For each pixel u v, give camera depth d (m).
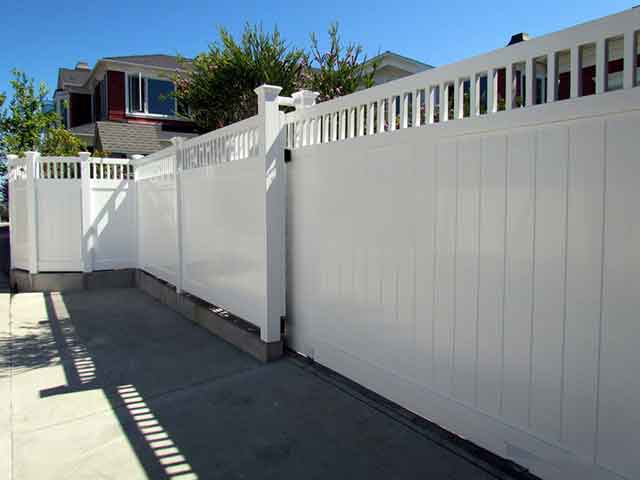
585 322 2.31
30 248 9.02
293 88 9.14
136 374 4.50
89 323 6.50
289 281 4.74
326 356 4.27
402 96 3.36
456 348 3.00
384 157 3.49
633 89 2.08
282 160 4.64
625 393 2.17
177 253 7.02
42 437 3.31
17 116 14.44
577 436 2.37
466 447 2.92
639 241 2.10
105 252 9.35
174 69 18.94
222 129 5.57
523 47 2.56
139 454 3.06
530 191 2.52
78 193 9.12
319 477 2.73
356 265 3.83
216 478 2.77
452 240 2.98
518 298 2.61
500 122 2.66
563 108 2.35
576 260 2.33
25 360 4.99
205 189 6.09
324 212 4.18
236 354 4.96
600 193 2.23
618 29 2.16
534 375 2.55
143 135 17.64
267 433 3.25
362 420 3.35
